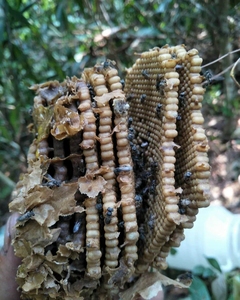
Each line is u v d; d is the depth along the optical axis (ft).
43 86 0.45
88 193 0.37
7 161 1.30
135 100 0.46
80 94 0.38
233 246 0.84
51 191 0.37
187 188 0.38
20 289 0.43
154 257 0.41
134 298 0.42
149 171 0.42
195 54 0.38
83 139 0.37
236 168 1.16
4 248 0.46
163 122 0.38
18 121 1.09
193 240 0.85
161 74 0.39
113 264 0.38
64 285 0.38
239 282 0.67
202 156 0.36
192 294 0.74
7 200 1.28
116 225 0.37
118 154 0.38
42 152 0.40
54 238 0.37
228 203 1.10
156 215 0.39
